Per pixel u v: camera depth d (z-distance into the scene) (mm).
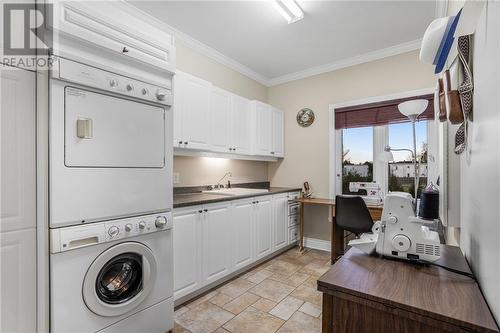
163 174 1768
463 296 815
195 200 2264
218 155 3010
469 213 1140
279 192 3346
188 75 2527
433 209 1397
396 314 778
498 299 687
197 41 2932
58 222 1278
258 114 3500
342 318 880
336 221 2916
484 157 870
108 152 1476
